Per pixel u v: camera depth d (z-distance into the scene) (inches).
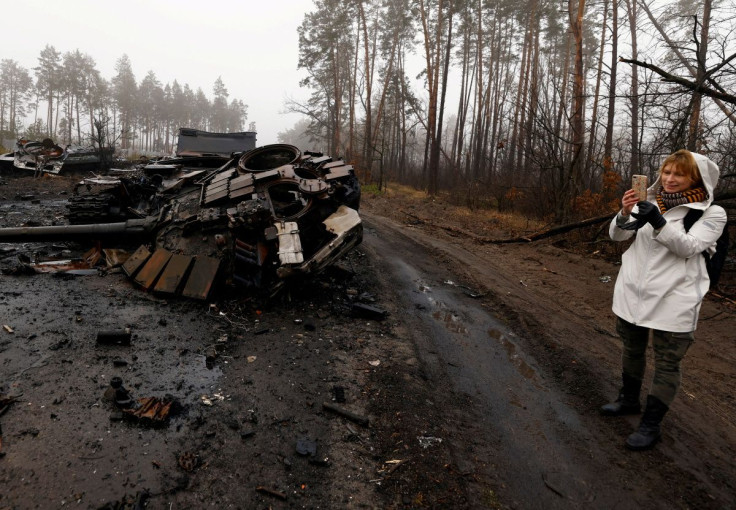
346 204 241.9
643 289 109.6
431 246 366.0
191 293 190.7
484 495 98.4
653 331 112.6
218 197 213.3
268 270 205.2
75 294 186.9
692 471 108.8
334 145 1397.6
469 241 407.2
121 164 726.5
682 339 108.4
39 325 155.3
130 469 95.4
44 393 117.8
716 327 207.9
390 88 1333.7
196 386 130.5
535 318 211.2
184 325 170.2
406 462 106.6
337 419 121.8
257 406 124.0
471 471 106.0
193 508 87.7
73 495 86.8
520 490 101.2
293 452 107.0
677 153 104.6
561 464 110.7
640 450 116.0
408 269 295.7
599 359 168.7
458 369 159.6
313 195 215.8
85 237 223.3
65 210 364.8
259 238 204.1
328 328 183.8
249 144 397.4
